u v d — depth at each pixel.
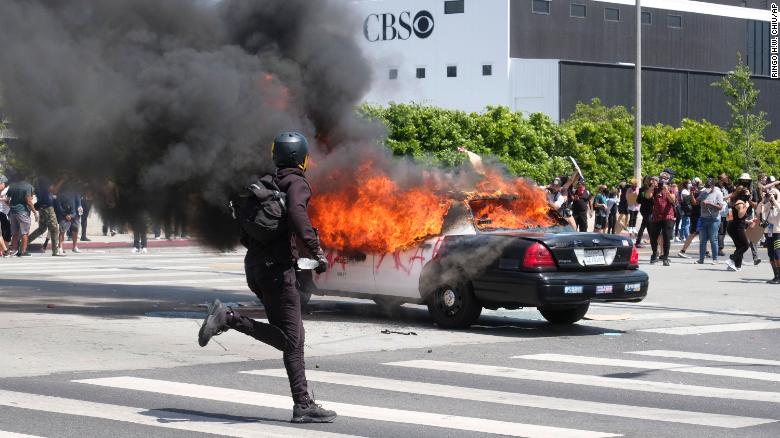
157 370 9.45
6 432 6.89
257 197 7.09
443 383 8.96
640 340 11.82
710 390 8.75
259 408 7.78
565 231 12.95
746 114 55.91
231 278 19.23
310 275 13.44
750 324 13.36
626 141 47.16
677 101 73.75
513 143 41.59
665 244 23.02
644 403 8.16
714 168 50.72
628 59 77.00
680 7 80.25
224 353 10.47
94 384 8.70
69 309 14.05
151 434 6.90
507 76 70.00
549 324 13.19
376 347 11.01
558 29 73.06
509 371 9.62
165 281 18.56
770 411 7.87
